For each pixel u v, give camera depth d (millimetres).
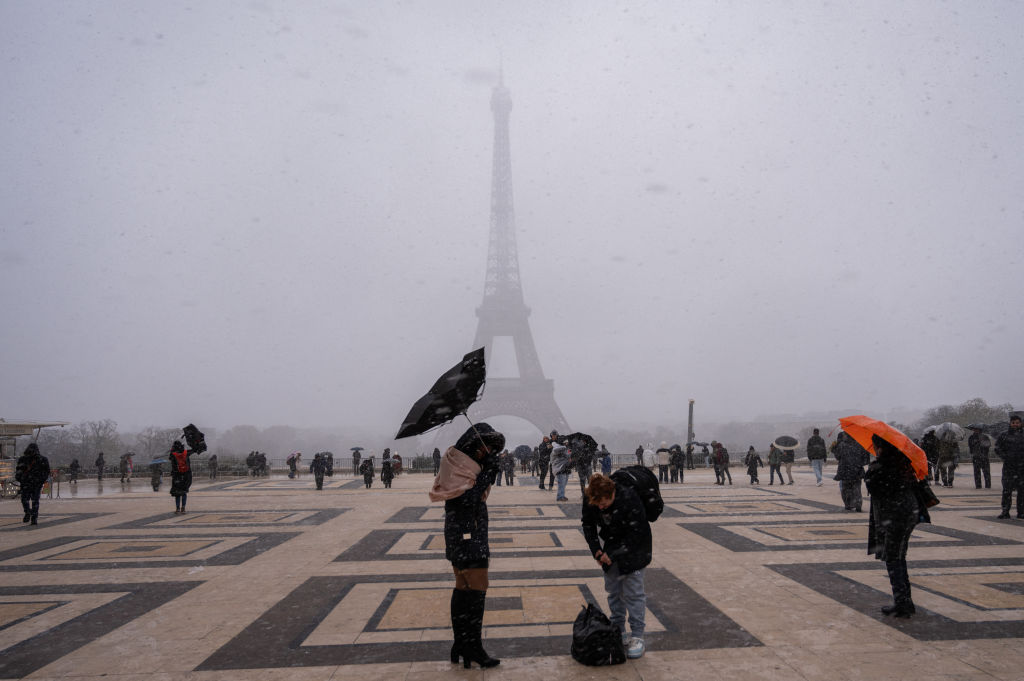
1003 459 12297
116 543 11172
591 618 5277
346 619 6434
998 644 5352
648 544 5324
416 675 4922
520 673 4930
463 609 5066
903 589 6137
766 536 10758
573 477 27500
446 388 5379
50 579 8391
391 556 9602
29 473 13930
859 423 6539
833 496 17578
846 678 4688
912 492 6191
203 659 5352
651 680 4727
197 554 10016
